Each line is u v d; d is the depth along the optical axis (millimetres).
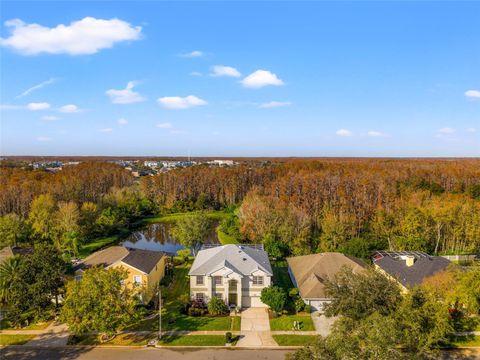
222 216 129875
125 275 45406
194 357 40625
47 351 42188
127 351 42000
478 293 43938
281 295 49469
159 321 47688
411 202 86062
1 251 64688
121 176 172875
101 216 97562
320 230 86562
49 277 48062
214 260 55969
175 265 71125
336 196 97000
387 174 136500
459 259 75000
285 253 76062
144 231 111312
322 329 46250
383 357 26203
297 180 114438
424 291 42062
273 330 46188
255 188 129625
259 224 82750
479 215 76625
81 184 131125
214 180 148125
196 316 50156
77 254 77000
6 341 44438
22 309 47031
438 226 77562
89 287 41875
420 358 36219
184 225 80188
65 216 83938
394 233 80000
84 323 40688
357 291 41250
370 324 29438
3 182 124938
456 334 43656
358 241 71562
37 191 111125
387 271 59875
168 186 143000
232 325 47562
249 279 53125
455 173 143625
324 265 58656
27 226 82312
